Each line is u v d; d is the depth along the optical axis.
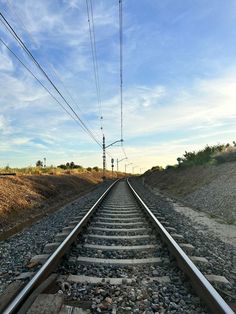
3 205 10.98
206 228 9.36
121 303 3.86
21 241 7.39
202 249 6.54
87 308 3.71
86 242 6.93
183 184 23.94
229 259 5.99
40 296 3.65
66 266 5.20
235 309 3.57
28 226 9.55
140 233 8.02
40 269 4.35
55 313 3.34
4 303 3.59
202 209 13.62
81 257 5.62
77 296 4.03
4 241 7.45
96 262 5.39
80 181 36.41
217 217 11.39
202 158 25.88
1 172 23.41
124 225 9.09
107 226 9.03
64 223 9.80
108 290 4.20
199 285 3.90
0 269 5.25
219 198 14.11
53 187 20.89
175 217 11.34
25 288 3.75
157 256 5.89
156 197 20.41
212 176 19.53
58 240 7.07
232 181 15.79
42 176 23.91
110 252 6.14
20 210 11.96
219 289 4.17
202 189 17.94
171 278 4.65
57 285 4.30
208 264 5.38
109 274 4.88
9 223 9.98
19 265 5.42
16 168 31.16
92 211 10.76
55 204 16.44
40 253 6.12
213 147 26.25
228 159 21.83
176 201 17.64
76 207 14.36
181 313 3.62
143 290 4.21
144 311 3.66
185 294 4.11
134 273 4.94
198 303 3.82
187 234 8.14
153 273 4.94
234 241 7.73
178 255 5.04
